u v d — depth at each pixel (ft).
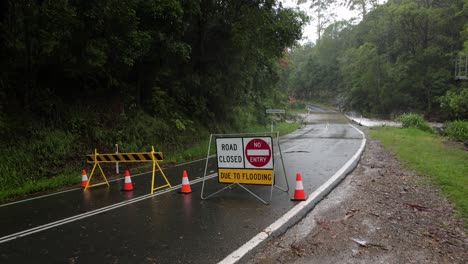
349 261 13.97
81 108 45.01
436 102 163.02
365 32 221.87
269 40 60.75
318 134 86.48
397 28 181.06
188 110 66.18
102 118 47.14
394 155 44.34
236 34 57.98
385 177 30.53
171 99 62.08
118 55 40.01
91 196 27.27
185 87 66.33
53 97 41.91
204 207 22.29
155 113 57.06
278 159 43.19
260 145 23.75
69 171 36.91
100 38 38.73
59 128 40.34
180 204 23.31
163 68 55.01
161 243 16.10
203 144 59.88
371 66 191.21
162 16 41.01
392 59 192.13
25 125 36.58
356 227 17.89
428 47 169.58
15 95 38.34
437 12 164.45
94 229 18.57
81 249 15.79
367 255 14.53
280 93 155.12
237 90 79.00
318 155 45.91
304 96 331.16
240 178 24.54
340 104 244.83
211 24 59.57
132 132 48.85
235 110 83.66
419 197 23.77
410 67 174.09
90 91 47.91
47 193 29.68
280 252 15.02
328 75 298.76
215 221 19.13
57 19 34.19
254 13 57.26
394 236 16.65
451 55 160.76
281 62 130.93
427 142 62.28
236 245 15.52
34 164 34.76
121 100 50.93
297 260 14.17
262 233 16.87
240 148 24.50
